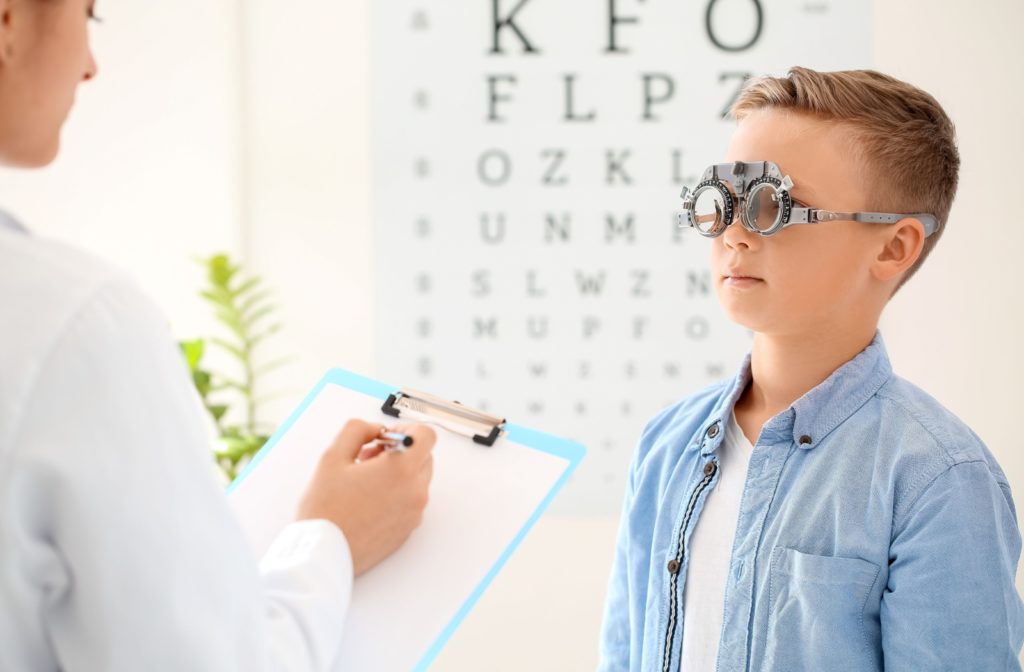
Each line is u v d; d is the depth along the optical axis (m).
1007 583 0.83
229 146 2.41
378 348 2.44
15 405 0.50
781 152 0.91
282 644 0.63
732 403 1.00
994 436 2.43
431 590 0.77
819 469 0.90
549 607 2.48
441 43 2.40
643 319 2.44
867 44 2.37
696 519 0.97
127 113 2.39
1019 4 2.37
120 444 0.52
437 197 2.43
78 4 0.60
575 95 2.41
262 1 2.42
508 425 0.89
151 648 0.52
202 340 2.26
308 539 0.72
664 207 2.42
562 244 2.43
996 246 2.41
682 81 2.40
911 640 0.81
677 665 0.95
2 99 0.58
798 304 0.90
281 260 2.46
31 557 0.51
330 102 2.44
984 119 2.39
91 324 0.52
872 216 0.89
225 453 2.17
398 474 0.78
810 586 0.86
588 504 2.46
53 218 2.39
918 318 2.44
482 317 2.44
